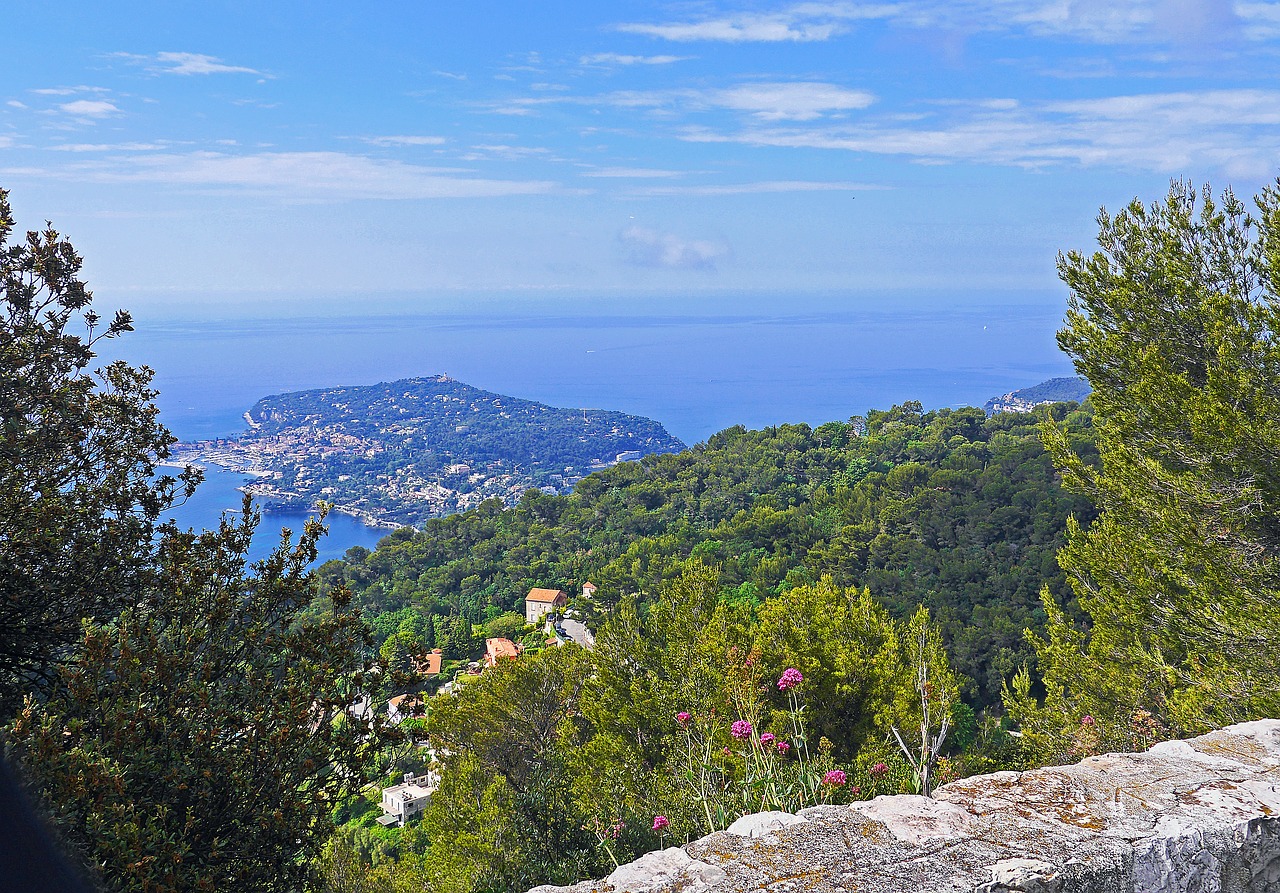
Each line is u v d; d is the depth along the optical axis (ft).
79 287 17.07
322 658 14.25
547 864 20.10
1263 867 5.95
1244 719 21.26
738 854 5.56
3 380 15.29
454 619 211.61
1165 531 22.88
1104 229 24.26
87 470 16.49
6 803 1.32
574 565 252.01
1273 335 21.42
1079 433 131.64
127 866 9.29
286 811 12.33
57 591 14.66
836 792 10.11
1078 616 98.17
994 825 5.82
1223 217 22.41
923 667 10.24
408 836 56.29
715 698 17.35
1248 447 20.03
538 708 39.27
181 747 11.87
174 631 13.70
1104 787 6.39
